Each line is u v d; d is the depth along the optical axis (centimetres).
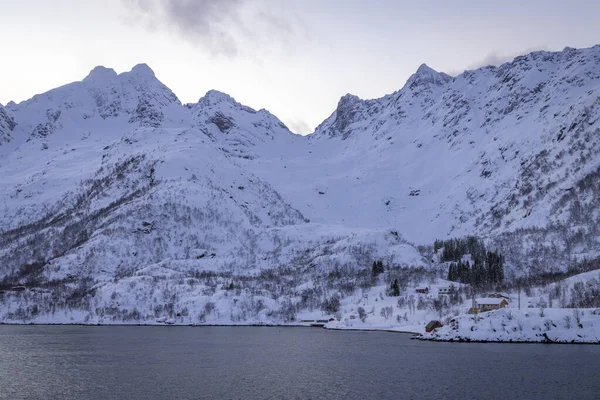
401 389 11306
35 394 11106
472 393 10906
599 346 16638
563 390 11062
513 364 13775
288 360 15212
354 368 13750
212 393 11088
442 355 15488
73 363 14875
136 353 16888
